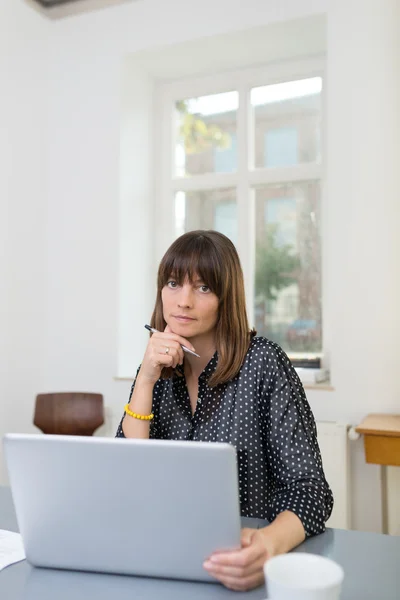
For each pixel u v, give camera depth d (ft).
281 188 9.88
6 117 9.40
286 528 2.93
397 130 7.89
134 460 2.44
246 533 2.75
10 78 9.49
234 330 3.96
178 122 10.71
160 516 2.52
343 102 8.18
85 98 10.11
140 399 3.84
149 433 4.03
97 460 2.49
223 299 3.93
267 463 3.86
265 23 8.79
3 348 9.24
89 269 9.91
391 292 7.80
